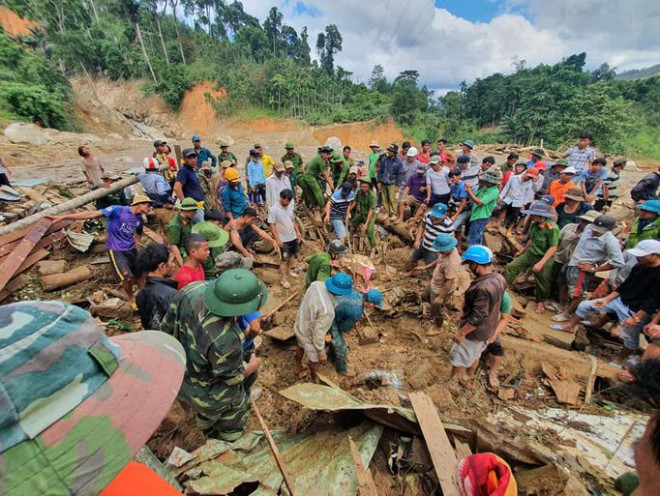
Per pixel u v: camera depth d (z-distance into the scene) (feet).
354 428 9.30
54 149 53.83
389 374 13.10
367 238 24.80
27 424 2.29
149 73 160.04
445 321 16.43
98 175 26.55
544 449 9.12
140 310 10.16
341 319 12.00
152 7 181.98
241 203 19.89
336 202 21.30
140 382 3.12
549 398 12.14
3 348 2.28
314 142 135.13
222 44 182.91
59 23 149.79
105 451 2.64
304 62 218.18
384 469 8.46
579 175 26.17
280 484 7.43
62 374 2.55
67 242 20.61
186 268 10.95
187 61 175.01
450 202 24.41
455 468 7.77
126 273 15.02
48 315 2.65
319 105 152.66
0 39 87.71
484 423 8.92
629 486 7.63
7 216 21.39
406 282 20.43
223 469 7.50
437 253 18.76
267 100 148.05
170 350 3.76
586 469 8.52
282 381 12.80
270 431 9.90
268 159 30.48
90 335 2.87
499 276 10.88
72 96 97.30
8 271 16.10
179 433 9.94
